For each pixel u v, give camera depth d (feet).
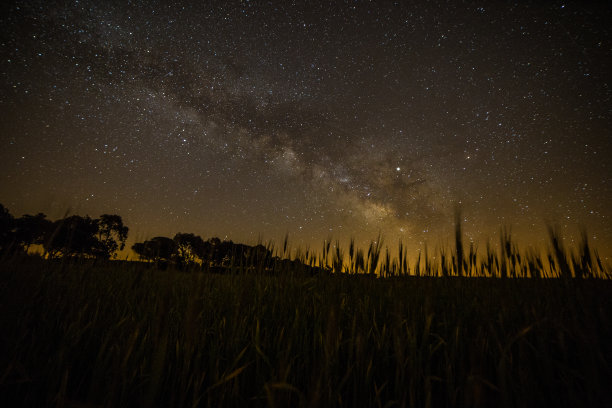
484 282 5.95
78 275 5.92
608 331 3.53
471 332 4.45
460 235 5.08
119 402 3.10
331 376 3.26
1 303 3.65
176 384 3.77
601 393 2.72
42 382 3.51
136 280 5.80
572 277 4.25
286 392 3.22
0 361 3.37
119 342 3.84
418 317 5.00
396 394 3.01
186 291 5.44
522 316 4.47
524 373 2.83
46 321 4.24
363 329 4.10
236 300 4.68
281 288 6.01
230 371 3.47
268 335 4.36
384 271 6.70
